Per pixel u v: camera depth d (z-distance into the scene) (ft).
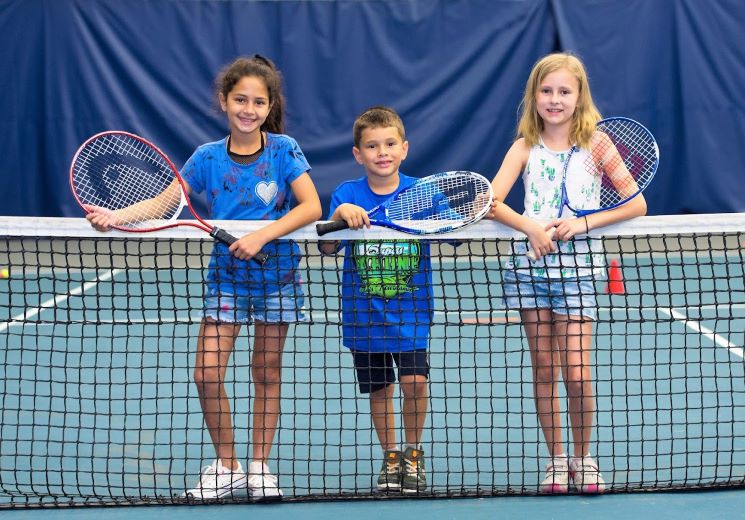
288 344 20.22
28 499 11.90
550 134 12.55
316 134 34.22
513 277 12.51
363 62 34.14
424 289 12.55
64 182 34.14
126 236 11.99
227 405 12.37
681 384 16.78
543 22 34.27
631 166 12.65
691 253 31.35
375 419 12.60
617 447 13.79
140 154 13.38
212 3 33.86
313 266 31.22
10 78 33.99
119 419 15.06
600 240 12.84
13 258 31.65
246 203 12.39
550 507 11.63
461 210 12.19
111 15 33.73
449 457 12.62
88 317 23.67
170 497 11.93
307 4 33.96
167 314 23.89
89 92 33.81
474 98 34.32
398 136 12.26
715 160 34.27
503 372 17.71
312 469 13.14
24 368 18.22
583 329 12.48
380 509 11.64
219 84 12.71
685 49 34.01
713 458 13.32
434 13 34.09
